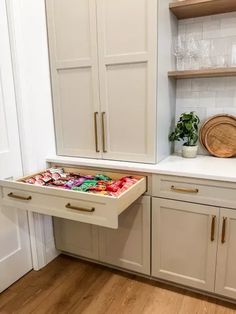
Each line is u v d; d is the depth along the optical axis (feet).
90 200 4.46
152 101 5.48
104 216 4.40
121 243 6.26
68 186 5.22
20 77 5.77
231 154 6.31
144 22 5.22
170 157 6.43
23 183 5.17
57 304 5.63
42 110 6.44
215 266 5.33
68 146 6.76
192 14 6.08
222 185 4.89
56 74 6.46
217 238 5.17
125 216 6.01
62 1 5.96
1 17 5.38
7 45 5.56
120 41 5.52
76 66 6.14
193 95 6.63
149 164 5.77
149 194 5.64
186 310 5.37
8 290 6.06
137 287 6.07
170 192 5.41
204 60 6.26
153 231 5.80
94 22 5.69
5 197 5.48
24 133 6.00
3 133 5.66
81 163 6.20
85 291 6.00
